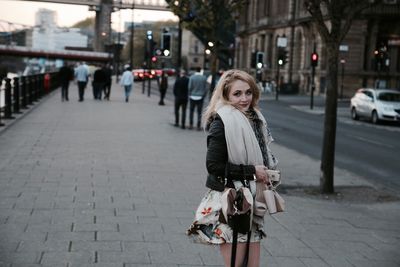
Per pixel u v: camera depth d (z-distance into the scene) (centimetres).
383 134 2392
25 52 13938
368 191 1068
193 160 1270
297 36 6644
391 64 5494
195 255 609
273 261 613
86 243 636
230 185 414
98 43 14200
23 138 1538
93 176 1034
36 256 586
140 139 1609
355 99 3200
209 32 2398
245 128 412
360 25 5366
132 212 780
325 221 807
